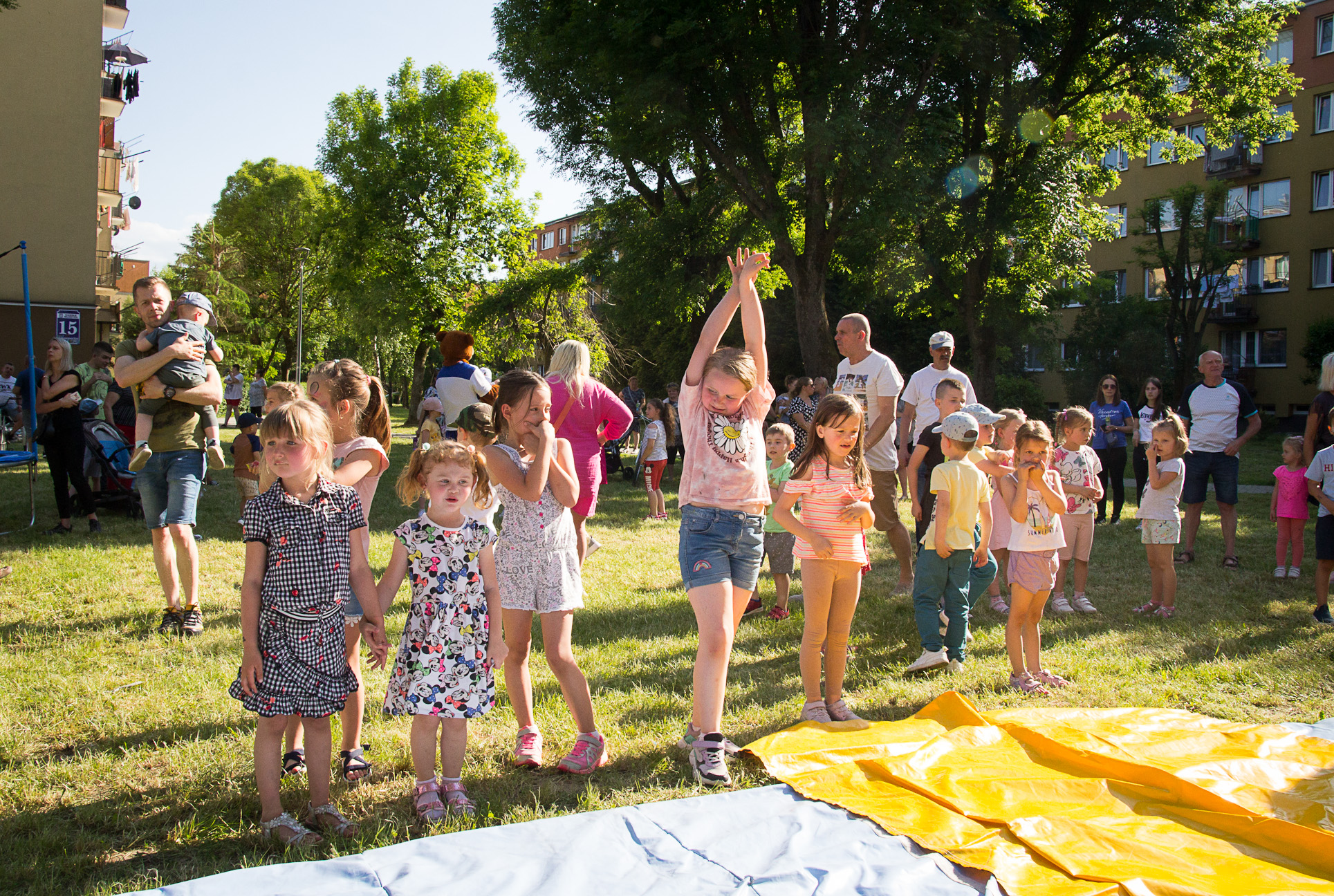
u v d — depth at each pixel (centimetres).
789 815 315
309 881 264
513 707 383
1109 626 621
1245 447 2544
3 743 391
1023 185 2056
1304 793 336
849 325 704
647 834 300
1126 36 2067
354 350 5275
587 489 505
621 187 2336
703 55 1655
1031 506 492
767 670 520
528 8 2078
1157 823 312
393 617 623
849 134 1628
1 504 1099
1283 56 3228
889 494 698
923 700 468
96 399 1079
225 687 465
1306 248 3192
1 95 1930
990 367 2208
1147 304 3234
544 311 2630
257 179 4978
